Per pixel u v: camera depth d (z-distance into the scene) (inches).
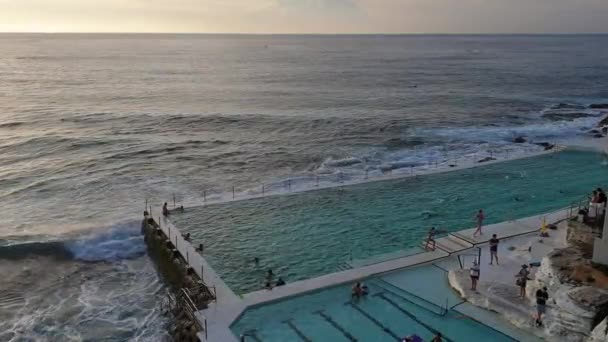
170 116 2554.1
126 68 5556.1
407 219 1106.7
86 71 5157.5
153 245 1024.9
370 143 1994.3
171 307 814.5
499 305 695.1
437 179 1411.2
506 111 2819.9
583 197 1237.7
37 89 3690.9
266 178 1512.1
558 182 1374.3
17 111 2711.6
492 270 802.2
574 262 674.8
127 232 1100.5
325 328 681.6
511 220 1048.8
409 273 827.4
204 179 1510.8
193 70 5388.8
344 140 2053.4
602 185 1339.8
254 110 2802.7
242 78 4611.2
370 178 1425.9
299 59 7450.8
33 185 1456.7
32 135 2100.1
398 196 1266.0
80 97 3292.3
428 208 1174.3
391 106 3004.4
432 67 6028.5
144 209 1242.6
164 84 4062.5
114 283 918.4
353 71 5447.8
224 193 1349.7
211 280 818.8
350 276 815.1
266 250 956.0
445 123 2429.9
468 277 777.6
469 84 4237.2
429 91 3750.0
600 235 710.5
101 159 1733.5
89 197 1352.1
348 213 1149.7
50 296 871.1
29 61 6496.1
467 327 668.1
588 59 7445.9
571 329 598.5
